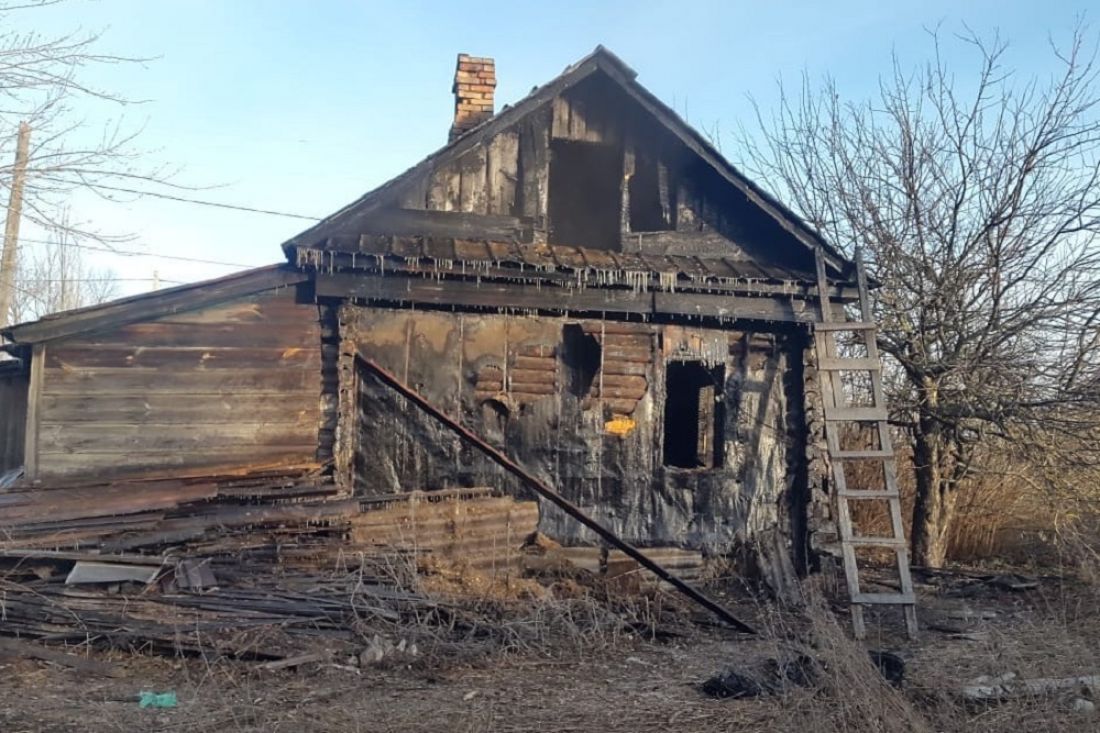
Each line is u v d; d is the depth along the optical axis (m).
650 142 11.51
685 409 14.46
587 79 11.35
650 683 6.70
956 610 9.73
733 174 11.18
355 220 10.25
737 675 6.41
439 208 10.84
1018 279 13.06
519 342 10.66
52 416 9.46
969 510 15.23
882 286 11.97
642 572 10.20
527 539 9.95
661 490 10.78
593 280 10.54
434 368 10.41
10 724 5.22
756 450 11.07
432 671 6.75
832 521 11.12
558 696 6.29
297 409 10.05
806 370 11.13
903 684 6.18
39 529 7.73
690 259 11.25
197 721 5.37
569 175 12.90
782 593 9.97
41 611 6.79
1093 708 5.62
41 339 9.41
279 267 10.04
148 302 9.65
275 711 5.62
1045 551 14.47
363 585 7.72
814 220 15.20
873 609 9.82
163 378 9.76
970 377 13.16
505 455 10.46
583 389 10.74
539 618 7.83
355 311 10.27
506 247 10.75
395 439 10.24
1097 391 12.04
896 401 14.23
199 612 7.05
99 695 5.86
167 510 8.23
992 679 6.41
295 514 8.47
